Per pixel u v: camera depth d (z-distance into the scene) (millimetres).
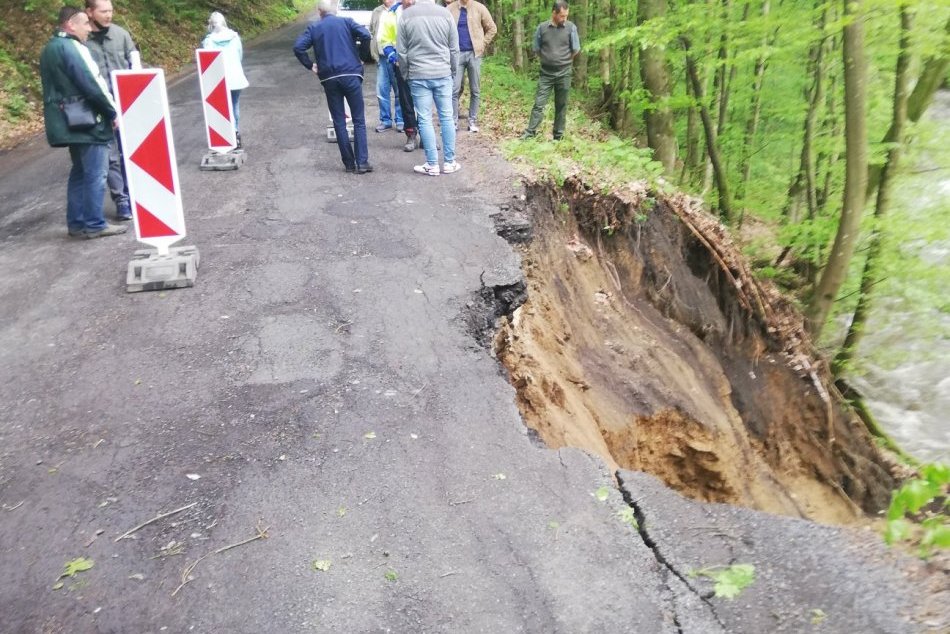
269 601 2920
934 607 2811
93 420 4215
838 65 12117
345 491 3580
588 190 8758
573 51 10227
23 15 15359
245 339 5098
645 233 9016
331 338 5109
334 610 2863
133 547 3240
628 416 7445
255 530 3322
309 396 4410
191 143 10938
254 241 6910
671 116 12102
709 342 9188
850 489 9422
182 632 2791
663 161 12227
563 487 3605
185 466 3791
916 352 12633
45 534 3334
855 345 11023
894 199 10688
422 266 6312
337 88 8680
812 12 9242
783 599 2879
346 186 8609
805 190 13609
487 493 3561
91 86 6465
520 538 3254
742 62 10625
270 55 20969
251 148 10516
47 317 5500
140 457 3873
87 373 4711
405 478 3676
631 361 7965
